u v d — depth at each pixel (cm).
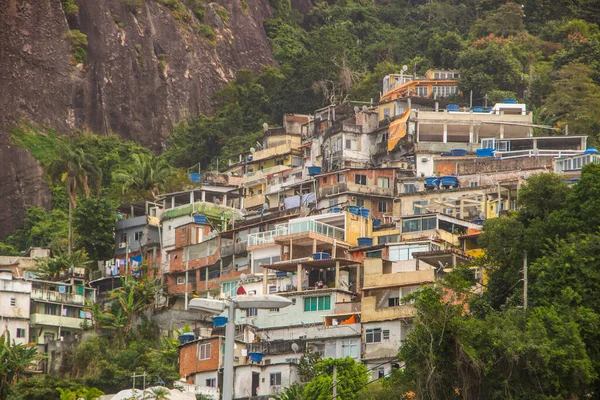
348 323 16938
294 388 14762
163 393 15625
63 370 19650
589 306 12988
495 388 11544
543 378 11650
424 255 17288
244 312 18712
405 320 15550
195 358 17562
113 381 18525
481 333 11706
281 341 17150
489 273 14550
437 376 11538
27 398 17875
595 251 13400
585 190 14538
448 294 13812
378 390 13000
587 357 12012
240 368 16575
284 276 18838
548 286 13325
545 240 14175
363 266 17925
